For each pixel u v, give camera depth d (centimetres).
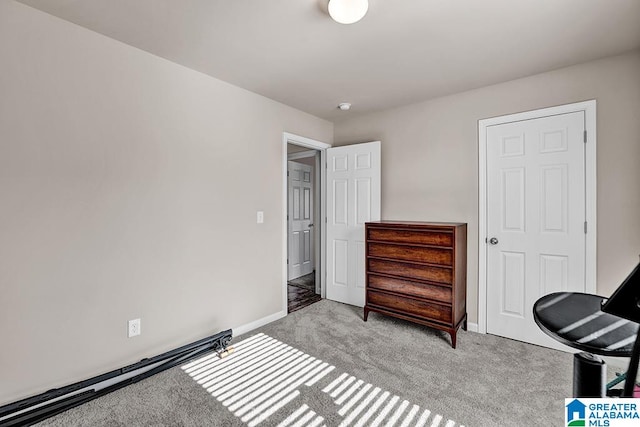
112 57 203
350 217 367
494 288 279
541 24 186
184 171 243
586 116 236
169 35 199
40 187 176
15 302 170
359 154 359
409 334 281
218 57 228
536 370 220
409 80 268
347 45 211
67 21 184
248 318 294
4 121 165
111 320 205
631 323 88
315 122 373
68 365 187
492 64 238
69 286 187
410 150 329
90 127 194
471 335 280
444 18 180
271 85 280
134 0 165
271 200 317
